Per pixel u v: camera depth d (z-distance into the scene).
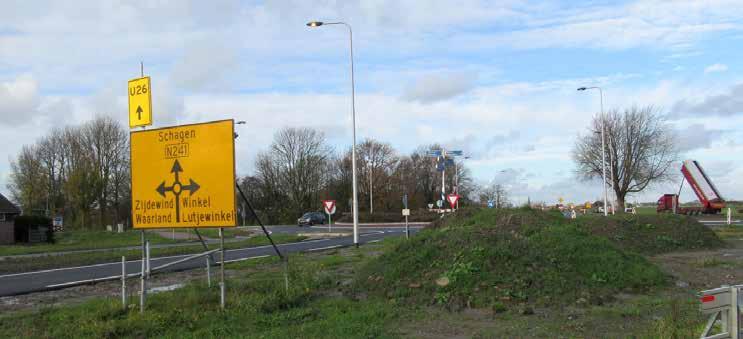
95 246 32.00
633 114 66.44
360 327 8.14
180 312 8.73
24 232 42.94
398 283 10.96
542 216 14.93
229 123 9.10
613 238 20.23
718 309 6.02
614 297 10.23
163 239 40.41
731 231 31.95
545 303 9.59
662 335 7.14
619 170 66.69
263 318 8.71
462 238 11.88
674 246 20.38
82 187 60.69
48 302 11.34
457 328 8.18
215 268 17.56
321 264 16.78
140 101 9.79
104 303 9.70
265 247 28.33
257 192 89.25
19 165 68.25
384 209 90.38
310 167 88.44
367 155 92.88
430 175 97.44
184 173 9.40
